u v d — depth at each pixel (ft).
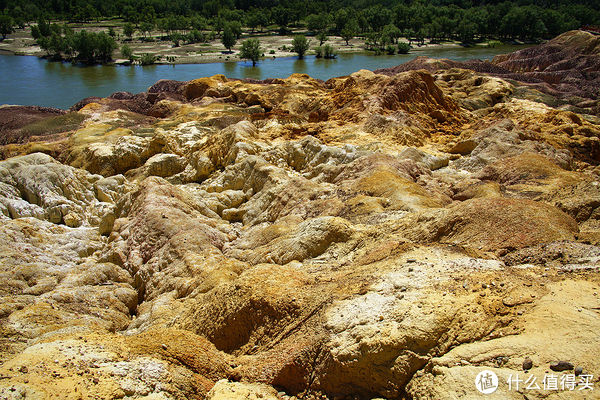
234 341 45.80
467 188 85.56
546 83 238.89
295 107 196.13
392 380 33.04
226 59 393.91
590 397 25.95
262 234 75.66
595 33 341.00
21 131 175.73
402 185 78.07
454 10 531.09
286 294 45.01
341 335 36.65
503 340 31.58
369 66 355.97
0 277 67.62
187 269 69.21
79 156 139.54
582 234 48.32
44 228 90.22
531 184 83.05
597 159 127.13
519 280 37.76
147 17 553.64
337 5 644.69
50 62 384.47
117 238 84.84
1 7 613.11
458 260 43.47
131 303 69.10
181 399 37.01
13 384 31.76
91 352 38.83
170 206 87.15
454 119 162.40
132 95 238.68
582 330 30.27
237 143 120.06
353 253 56.13
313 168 110.73
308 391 36.32
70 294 63.93
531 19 470.39
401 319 35.22
